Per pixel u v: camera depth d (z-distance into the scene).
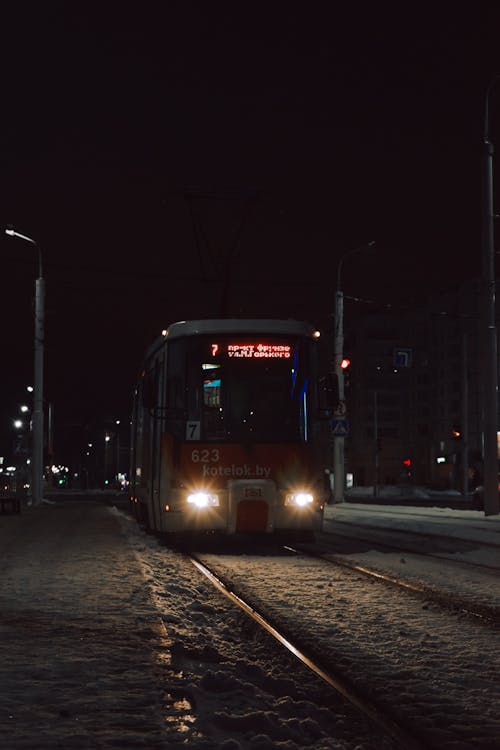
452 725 5.46
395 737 5.21
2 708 5.34
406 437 117.75
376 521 26.86
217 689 6.06
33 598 10.16
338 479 39.22
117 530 22.17
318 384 18.27
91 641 7.55
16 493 33.69
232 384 17.78
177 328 18.09
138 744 4.63
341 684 6.59
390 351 118.50
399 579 12.70
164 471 17.73
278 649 7.79
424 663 7.19
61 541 18.62
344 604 10.34
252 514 17.45
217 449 17.55
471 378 99.88
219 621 9.24
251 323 18.03
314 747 4.85
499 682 6.55
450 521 25.42
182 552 17.11
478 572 13.61
